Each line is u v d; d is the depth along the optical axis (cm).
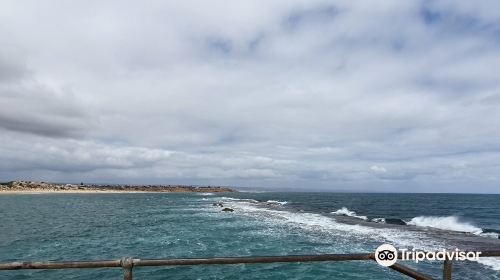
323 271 1593
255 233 2719
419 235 2614
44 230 3002
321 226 3156
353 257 327
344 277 1505
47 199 8031
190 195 12838
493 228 3366
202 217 4103
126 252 2067
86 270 1600
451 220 4003
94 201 7750
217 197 11206
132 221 3691
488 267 1606
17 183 11794
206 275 1552
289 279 1490
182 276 1538
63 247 2231
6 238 2584
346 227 3097
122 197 10106
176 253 2023
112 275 1528
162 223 3488
